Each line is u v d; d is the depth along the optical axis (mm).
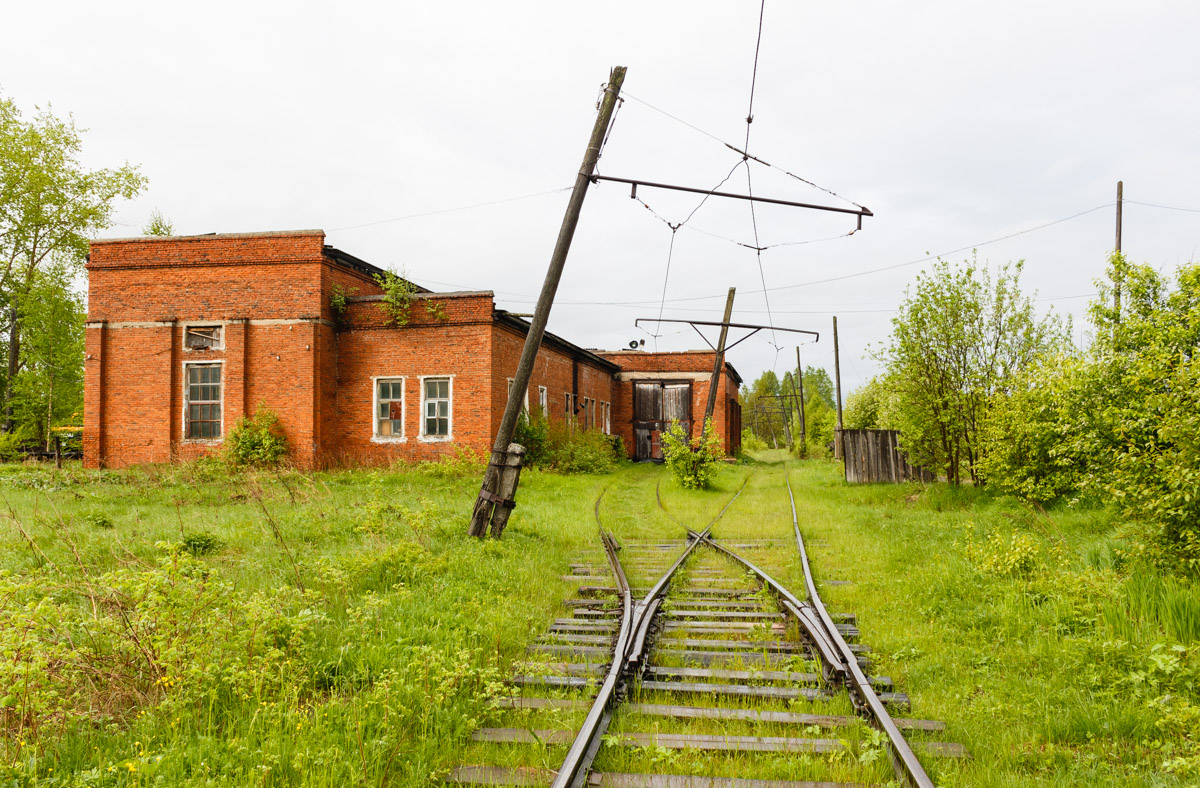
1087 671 5027
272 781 3488
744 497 18047
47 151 30266
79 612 5449
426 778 3633
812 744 3965
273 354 19062
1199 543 6219
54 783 3391
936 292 14500
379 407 20125
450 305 19828
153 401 19344
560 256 10344
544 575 8172
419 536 9398
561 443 23438
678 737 4047
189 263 19375
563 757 3854
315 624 5652
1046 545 8523
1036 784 3566
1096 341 8977
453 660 4980
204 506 12664
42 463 19234
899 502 15414
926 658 5496
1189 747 3891
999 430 11773
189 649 4500
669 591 7777
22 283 30297
